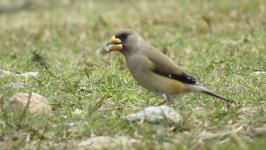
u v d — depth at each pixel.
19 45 22.03
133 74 12.08
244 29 21.66
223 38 20.34
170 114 10.88
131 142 10.20
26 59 18.42
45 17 28.34
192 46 19.36
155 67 11.80
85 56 18.92
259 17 23.19
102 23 23.83
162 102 11.99
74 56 19.17
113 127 10.80
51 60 18.45
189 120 10.86
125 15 26.39
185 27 22.58
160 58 11.86
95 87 13.81
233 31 21.39
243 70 15.47
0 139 10.77
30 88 13.81
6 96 12.84
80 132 10.69
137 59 11.91
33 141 10.59
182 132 10.62
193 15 24.50
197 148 9.58
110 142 10.29
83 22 25.42
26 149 10.26
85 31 23.62
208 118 11.12
